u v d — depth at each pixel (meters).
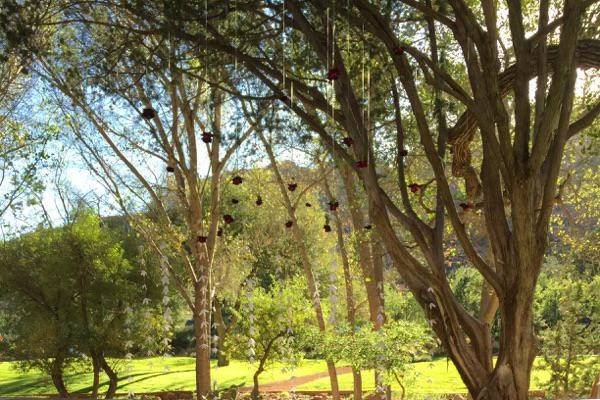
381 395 10.20
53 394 16.84
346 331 10.68
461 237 5.68
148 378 19.41
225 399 13.95
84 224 15.41
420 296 6.04
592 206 10.48
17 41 6.62
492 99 5.45
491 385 5.57
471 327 5.92
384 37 6.14
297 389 16.55
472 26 5.54
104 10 8.49
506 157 5.36
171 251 14.29
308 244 17.84
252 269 19.02
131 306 14.83
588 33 6.77
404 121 8.53
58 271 15.13
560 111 5.49
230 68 7.49
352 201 11.27
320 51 6.37
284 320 13.41
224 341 14.97
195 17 6.52
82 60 8.06
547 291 11.12
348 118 6.21
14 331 15.45
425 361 19.08
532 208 5.30
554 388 10.16
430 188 9.41
